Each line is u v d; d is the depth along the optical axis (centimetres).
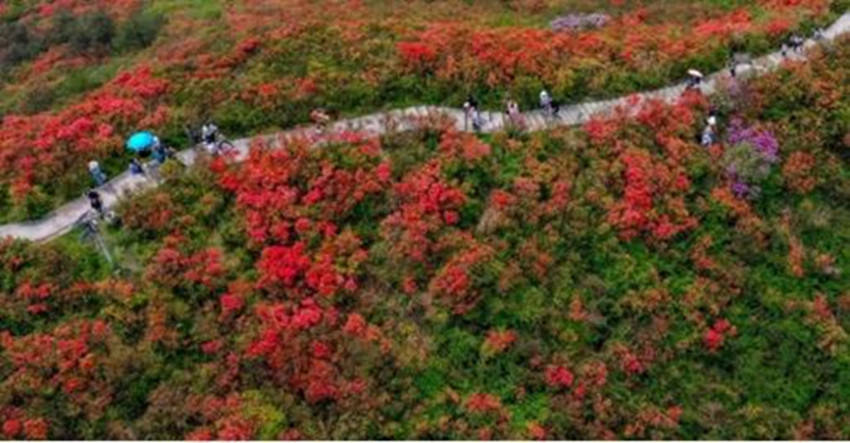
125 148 4594
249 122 4703
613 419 3450
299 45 5203
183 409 3434
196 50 5550
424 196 4000
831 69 4756
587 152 4222
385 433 3378
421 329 3675
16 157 4588
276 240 3941
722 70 4959
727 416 3534
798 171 4178
